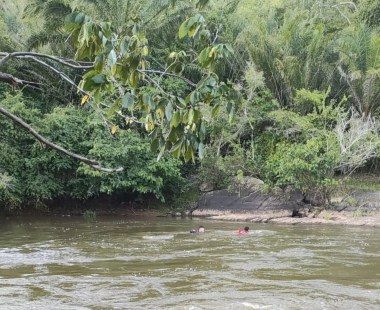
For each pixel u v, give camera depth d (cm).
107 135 2084
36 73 2127
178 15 2097
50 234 1642
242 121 2092
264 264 1122
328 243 1409
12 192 2067
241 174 2030
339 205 1956
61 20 1886
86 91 289
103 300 838
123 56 288
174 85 1934
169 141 300
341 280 971
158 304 812
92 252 1294
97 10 1939
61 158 2092
